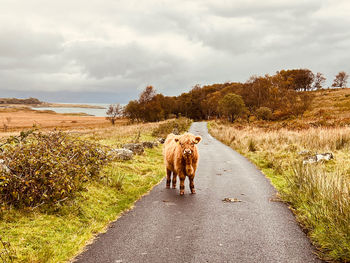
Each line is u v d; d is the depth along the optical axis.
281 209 5.85
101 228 4.87
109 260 3.70
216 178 9.16
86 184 6.91
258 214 5.53
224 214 5.55
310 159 10.73
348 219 4.14
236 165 11.78
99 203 6.05
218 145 21.09
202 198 6.76
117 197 6.76
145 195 7.11
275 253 3.86
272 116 53.75
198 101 110.19
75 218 5.11
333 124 24.58
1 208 4.55
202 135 32.81
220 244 4.16
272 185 8.10
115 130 29.64
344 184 5.96
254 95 73.38
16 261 3.48
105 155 8.09
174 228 4.82
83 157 6.92
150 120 76.06
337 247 3.76
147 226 4.93
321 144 13.57
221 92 106.56
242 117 68.12
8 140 5.64
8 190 4.96
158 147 17.31
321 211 4.86
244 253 3.87
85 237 4.39
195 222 5.11
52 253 3.78
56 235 4.36
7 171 5.00
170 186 8.15
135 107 73.44
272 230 4.69
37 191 5.07
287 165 10.61
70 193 5.74
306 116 50.59
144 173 9.87
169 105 96.12
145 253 3.89
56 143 6.41
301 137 16.03
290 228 4.78
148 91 74.50
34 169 5.22
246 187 7.86
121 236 4.50
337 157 10.95
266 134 19.50
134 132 26.47
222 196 6.94
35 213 4.91
